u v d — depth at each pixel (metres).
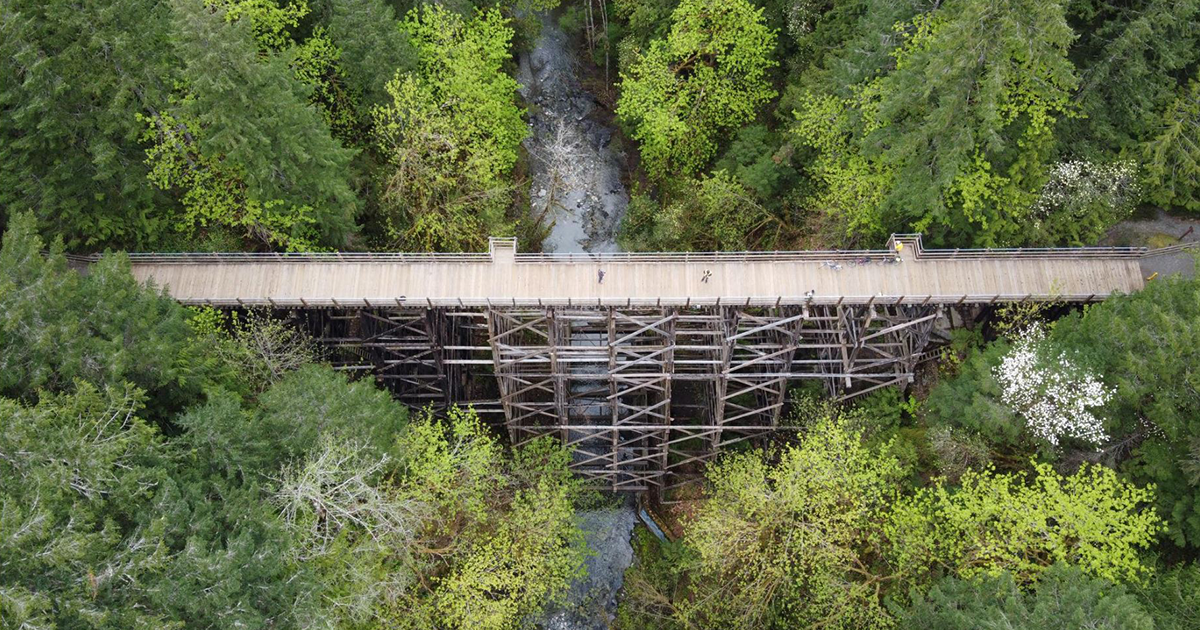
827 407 30.48
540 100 46.81
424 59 33.84
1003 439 25.31
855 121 30.02
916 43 27.09
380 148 33.09
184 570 17.69
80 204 27.09
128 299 22.28
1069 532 22.38
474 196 34.31
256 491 20.36
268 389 27.03
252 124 25.39
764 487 27.61
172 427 23.08
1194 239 30.34
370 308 30.77
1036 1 22.91
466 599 25.17
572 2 49.88
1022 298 28.61
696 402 37.84
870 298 28.56
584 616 31.69
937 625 21.75
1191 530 21.58
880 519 27.75
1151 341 21.62
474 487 27.05
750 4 35.66
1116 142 28.64
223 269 29.69
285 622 19.25
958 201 28.95
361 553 22.50
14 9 23.55
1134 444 23.86
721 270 29.47
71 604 16.47
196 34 23.70
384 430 25.16
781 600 27.42
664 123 35.91
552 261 29.83
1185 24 26.41
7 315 19.11
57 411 18.80
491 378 38.75
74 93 25.05
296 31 34.19
